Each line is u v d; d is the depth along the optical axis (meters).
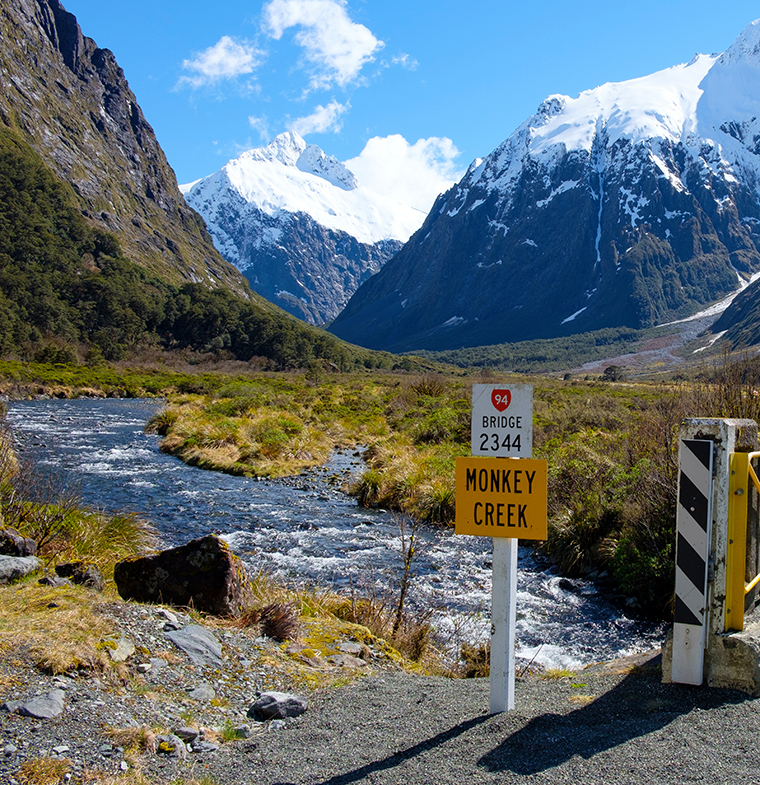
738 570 4.19
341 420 29.80
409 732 3.83
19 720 3.56
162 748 3.59
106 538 8.44
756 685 3.93
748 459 4.17
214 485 16.70
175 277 188.25
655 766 3.15
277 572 9.56
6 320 78.75
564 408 27.97
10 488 8.32
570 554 10.34
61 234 141.25
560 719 3.80
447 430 22.05
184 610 5.65
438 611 8.12
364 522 13.14
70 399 50.31
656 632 7.68
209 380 66.19
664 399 11.50
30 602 5.07
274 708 4.24
